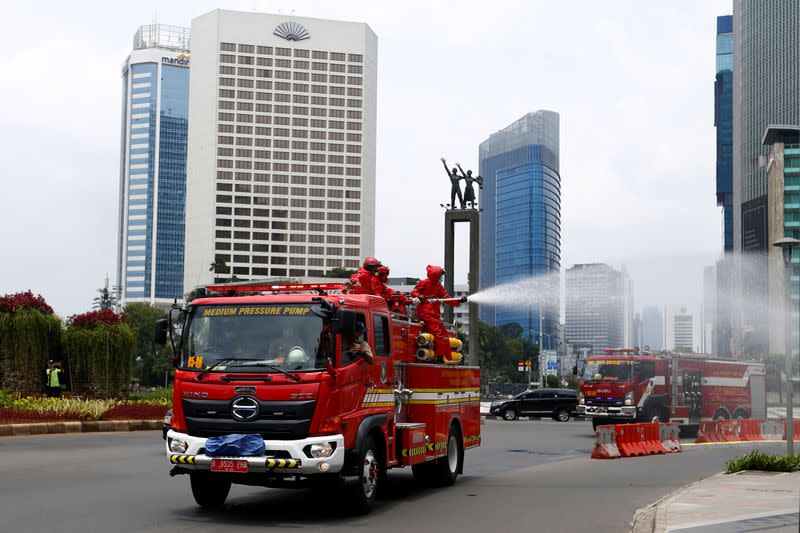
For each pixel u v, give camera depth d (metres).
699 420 33.94
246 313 11.37
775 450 26.41
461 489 14.99
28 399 27.39
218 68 187.38
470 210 44.03
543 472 18.39
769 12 197.12
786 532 9.33
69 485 13.97
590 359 32.44
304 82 191.38
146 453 19.73
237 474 10.84
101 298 152.12
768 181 140.12
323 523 10.83
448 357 15.41
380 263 14.01
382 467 12.40
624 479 16.95
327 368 10.91
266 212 188.25
